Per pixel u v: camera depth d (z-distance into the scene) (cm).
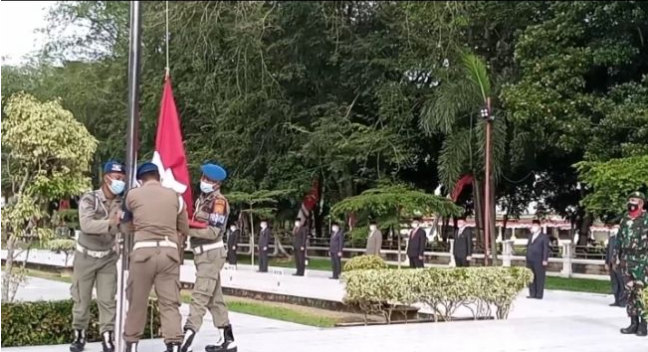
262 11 2953
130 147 738
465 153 2369
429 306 1212
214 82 2917
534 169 2812
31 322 881
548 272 2566
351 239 2514
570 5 2183
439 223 3131
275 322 1201
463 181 2494
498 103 2358
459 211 2145
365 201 2055
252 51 2892
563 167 2820
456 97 2333
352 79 2912
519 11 2462
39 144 943
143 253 701
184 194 828
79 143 981
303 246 2428
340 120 2806
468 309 1287
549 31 2184
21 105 956
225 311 823
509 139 2444
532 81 2152
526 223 3834
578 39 2197
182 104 3077
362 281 1134
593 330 1072
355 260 1447
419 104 2662
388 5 2847
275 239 3447
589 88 2248
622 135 2027
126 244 733
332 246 2277
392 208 2086
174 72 3045
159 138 839
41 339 886
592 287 2073
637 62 2180
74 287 820
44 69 3012
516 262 2534
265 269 2545
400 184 2466
